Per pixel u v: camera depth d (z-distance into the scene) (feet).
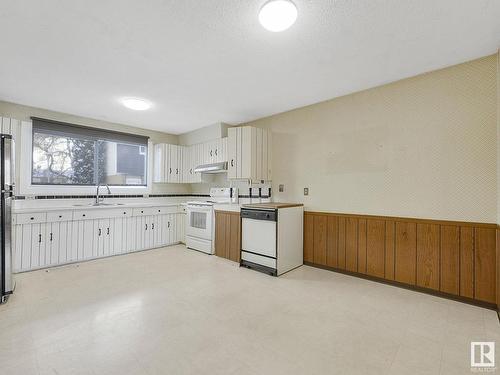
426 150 8.79
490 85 7.68
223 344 5.82
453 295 8.20
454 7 5.59
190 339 5.99
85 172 14.20
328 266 11.21
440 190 8.52
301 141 12.32
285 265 10.87
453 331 6.42
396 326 6.63
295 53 7.55
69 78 9.23
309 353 5.54
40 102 11.68
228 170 13.14
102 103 11.80
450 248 8.29
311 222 11.82
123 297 8.28
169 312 7.30
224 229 13.12
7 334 6.10
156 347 5.67
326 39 6.82
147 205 14.82
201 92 10.56
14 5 5.56
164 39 6.87
